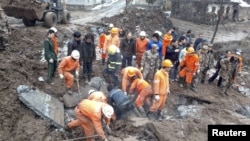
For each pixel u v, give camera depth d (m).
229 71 11.45
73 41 9.48
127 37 10.50
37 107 7.82
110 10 30.66
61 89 9.33
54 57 9.46
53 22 19.03
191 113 9.37
